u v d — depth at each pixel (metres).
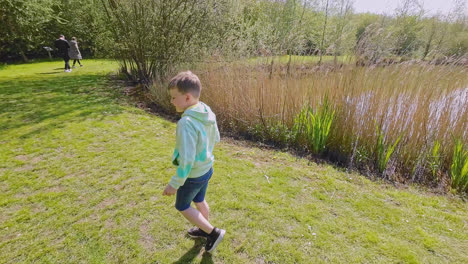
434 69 3.74
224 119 4.91
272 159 3.67
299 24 8.81
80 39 15.70
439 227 2.29
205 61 5.60
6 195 2.62
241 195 2.70
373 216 2.42
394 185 3.08
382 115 3.58
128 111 5.61
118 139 4.12
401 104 3.60
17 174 3.03
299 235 2.15
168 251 1.97
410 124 3.47
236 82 4.82
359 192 2.84
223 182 2.95
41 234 2.11
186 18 7.21
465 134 3.29
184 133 1.48
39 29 15.86
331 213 2.45
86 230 2.16
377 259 1.92
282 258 1.92
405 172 3.35
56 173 3.06
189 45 7.09
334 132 3.82
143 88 7.54
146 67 8.02
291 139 4.14
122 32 7.73
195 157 1.60
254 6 9.50
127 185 2.84
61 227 2.19
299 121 4.07
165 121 5.14
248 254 1.95
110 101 6.36
